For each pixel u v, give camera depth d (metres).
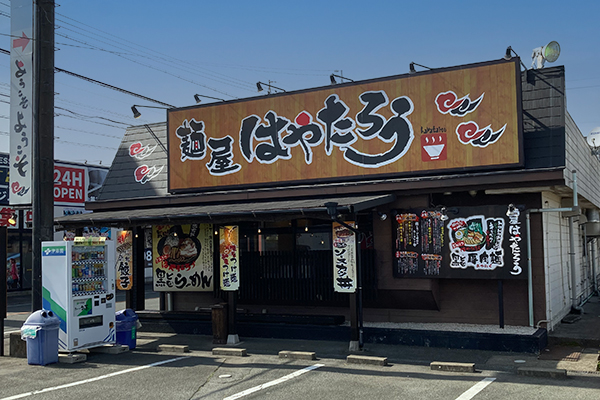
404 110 12.07
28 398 8.05
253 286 13.46
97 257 11.52
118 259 14.55
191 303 15.02
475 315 11.86
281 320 12.73
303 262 12.93
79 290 11.02
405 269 11.87
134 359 10.79
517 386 8.17
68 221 13.01
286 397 7.86
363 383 8.56
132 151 16.44
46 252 10.98
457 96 11.60
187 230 14.40
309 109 13.05
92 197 33.03
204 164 14.24
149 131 16.58
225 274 12.20
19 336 11.27
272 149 13.42
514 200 11.64
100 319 11.32
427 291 11.77
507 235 11.09
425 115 11.87
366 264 12.31
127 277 14.47
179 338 13.07
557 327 12.34
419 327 11.69
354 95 12.58
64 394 8.23
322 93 12.93
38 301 11.88
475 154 11.36
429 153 11.77
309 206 10.77
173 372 9.57
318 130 12.91
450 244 11.52
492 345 10.66
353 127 12.55
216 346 11.96
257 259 13.44
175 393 8.20
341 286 11.20
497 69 11.27
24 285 29.34
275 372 9.44
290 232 13.49
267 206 11.62
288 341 12.24
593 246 20.67
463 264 11.40
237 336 12.21
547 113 11.37
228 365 10.09
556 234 13.26
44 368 10.08
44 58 12.29
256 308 14.02
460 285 12.02
